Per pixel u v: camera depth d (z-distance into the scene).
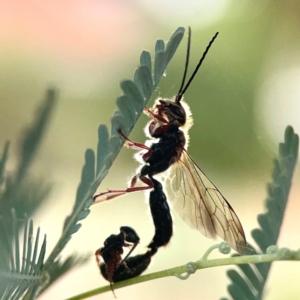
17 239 0.10
